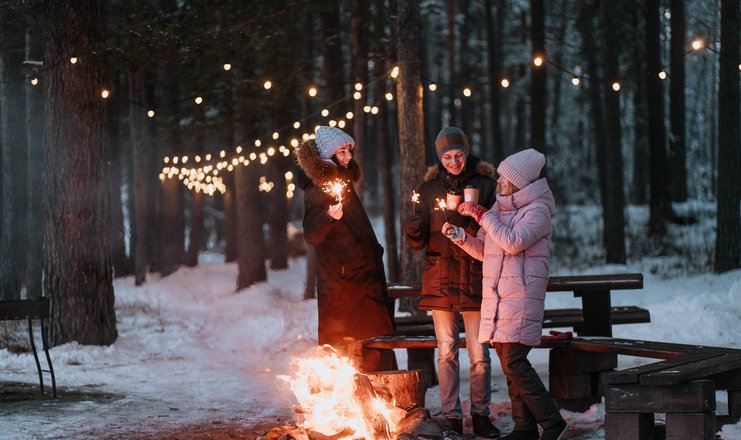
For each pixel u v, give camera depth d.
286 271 23.88
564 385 6.56
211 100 19.41
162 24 12.22
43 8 11.10
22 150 16.31
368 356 6.66
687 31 29.34
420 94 13.50
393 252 18.41
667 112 35.59
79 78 11.20
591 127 41.09
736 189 16.95
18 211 16.22
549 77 37.53
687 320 10.80
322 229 6.05
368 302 6.34
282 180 24.33
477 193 5.58
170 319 15.70
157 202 26.38
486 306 5.57
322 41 18.86
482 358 6.09
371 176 40.06
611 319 7.78
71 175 11.25
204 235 36.66
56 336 11.26
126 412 7.09
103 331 11.46
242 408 7.36
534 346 5.57
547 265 5.59
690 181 39.44
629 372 4.74
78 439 6.02
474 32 39.81
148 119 22.84
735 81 16.84
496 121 29.47
